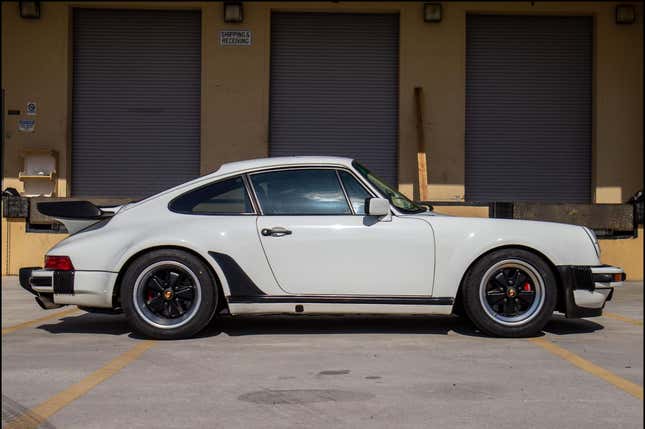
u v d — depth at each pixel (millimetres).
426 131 14461
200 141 14539
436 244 6414
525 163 14805
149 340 6441
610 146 14609
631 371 5289
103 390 4773
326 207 6531
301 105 14672
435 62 14461
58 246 6559
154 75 14664
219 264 6367
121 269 6461
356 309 6410
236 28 14438
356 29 14719
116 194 14664
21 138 14258
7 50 14281
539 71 14805
